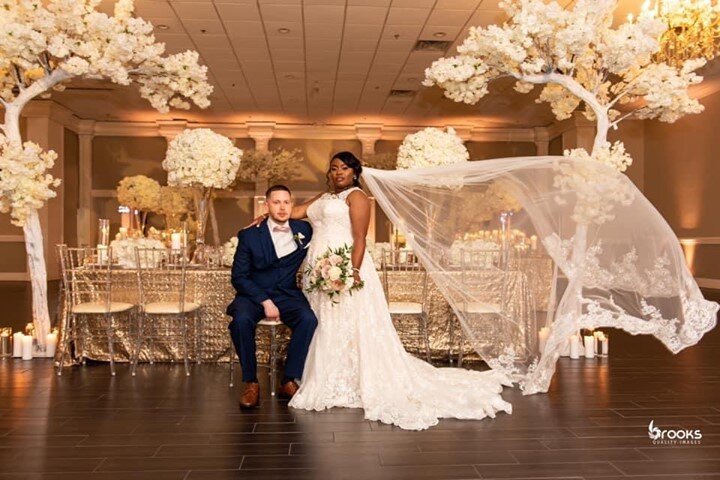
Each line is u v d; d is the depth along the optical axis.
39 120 14.20
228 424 3.77
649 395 4.44
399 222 4.71
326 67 11.12
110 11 8.34
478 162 4.64
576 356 5.84
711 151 12.32
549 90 6.30
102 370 5.32
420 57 10.47
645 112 5.97
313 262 4.39
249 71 11.35
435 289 5.77
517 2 5.63
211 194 6.48
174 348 5.70
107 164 16.72
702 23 6.46
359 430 3.65
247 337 4.28
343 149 16.94
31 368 5.37
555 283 4.48
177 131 16.28
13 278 15.01
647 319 4.30
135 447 3.35
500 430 3.64
